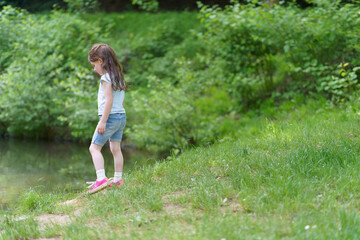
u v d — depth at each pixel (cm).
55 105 1218
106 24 1688
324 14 928
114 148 499
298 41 971
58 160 959
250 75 1130
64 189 653
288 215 358
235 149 599
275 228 323
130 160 898
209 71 1212
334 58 971
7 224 417
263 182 442
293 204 369
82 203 469
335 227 318
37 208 485
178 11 1758
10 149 1095
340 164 481
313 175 455
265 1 1198
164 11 1778
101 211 414
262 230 324
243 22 989
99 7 1772
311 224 329
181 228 346
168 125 1032
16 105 1182
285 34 980
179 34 1591
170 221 365
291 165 477
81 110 1121
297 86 1058
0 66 1253
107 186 488
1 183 712
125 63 1491
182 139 1022
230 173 486
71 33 1367
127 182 509
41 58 1224
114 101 483
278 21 966
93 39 1398
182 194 438
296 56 1015
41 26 1321
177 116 1019
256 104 1136
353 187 406
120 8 1861
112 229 369
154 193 442
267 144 618
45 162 934
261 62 1123
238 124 1062
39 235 378
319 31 922
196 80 1130
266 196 387
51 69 1246
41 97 1202
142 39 1559
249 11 998
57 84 1191
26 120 1187
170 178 493
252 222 338
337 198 393
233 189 433
